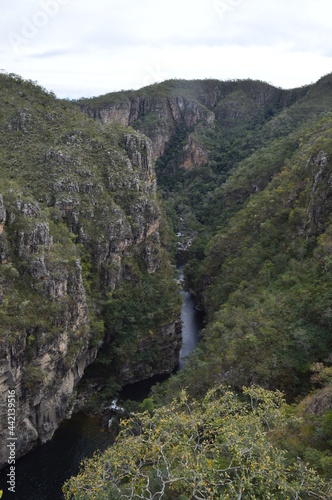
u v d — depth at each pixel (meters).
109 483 24.02
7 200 47.62
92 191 65.19
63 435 49.00
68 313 48.84
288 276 52.75
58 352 46.59
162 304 66.69
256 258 65.56
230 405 29.72
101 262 62.09
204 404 29.45
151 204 72.81
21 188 57.06
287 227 64.25
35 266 46.03
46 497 40.22
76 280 51.81
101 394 57.03
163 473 23.31
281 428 28.00
